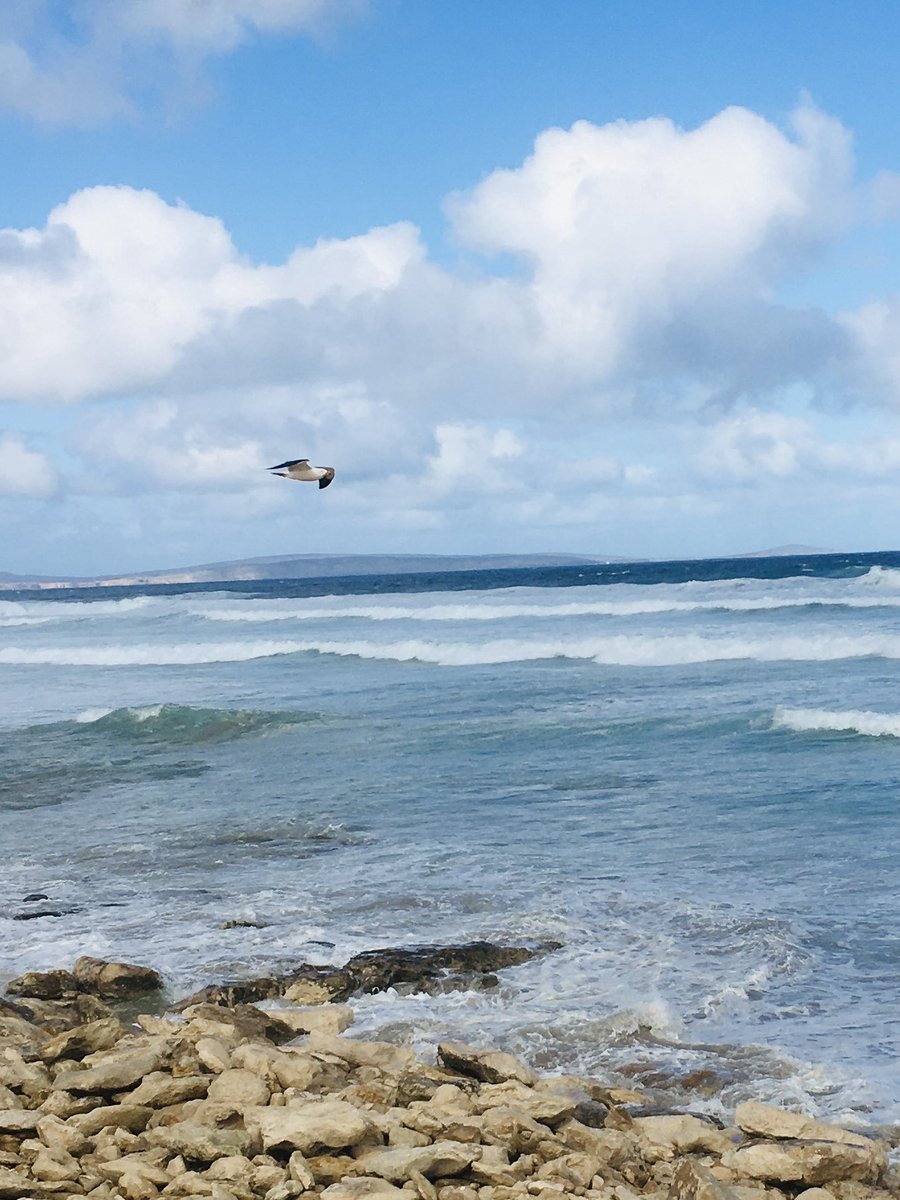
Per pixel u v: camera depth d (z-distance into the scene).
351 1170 6.42
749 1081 7.98
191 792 18.67
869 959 10.02
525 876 12.83
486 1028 9.00
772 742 20.05
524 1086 7.55
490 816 15.78
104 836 15.87
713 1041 8.62
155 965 10.54
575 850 13.84
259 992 9.82
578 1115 7.37
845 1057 8.23
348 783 18.55
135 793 18.86
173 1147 6.57
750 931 10.75
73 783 19.98
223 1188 6.13
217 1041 8.05
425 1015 9.31
